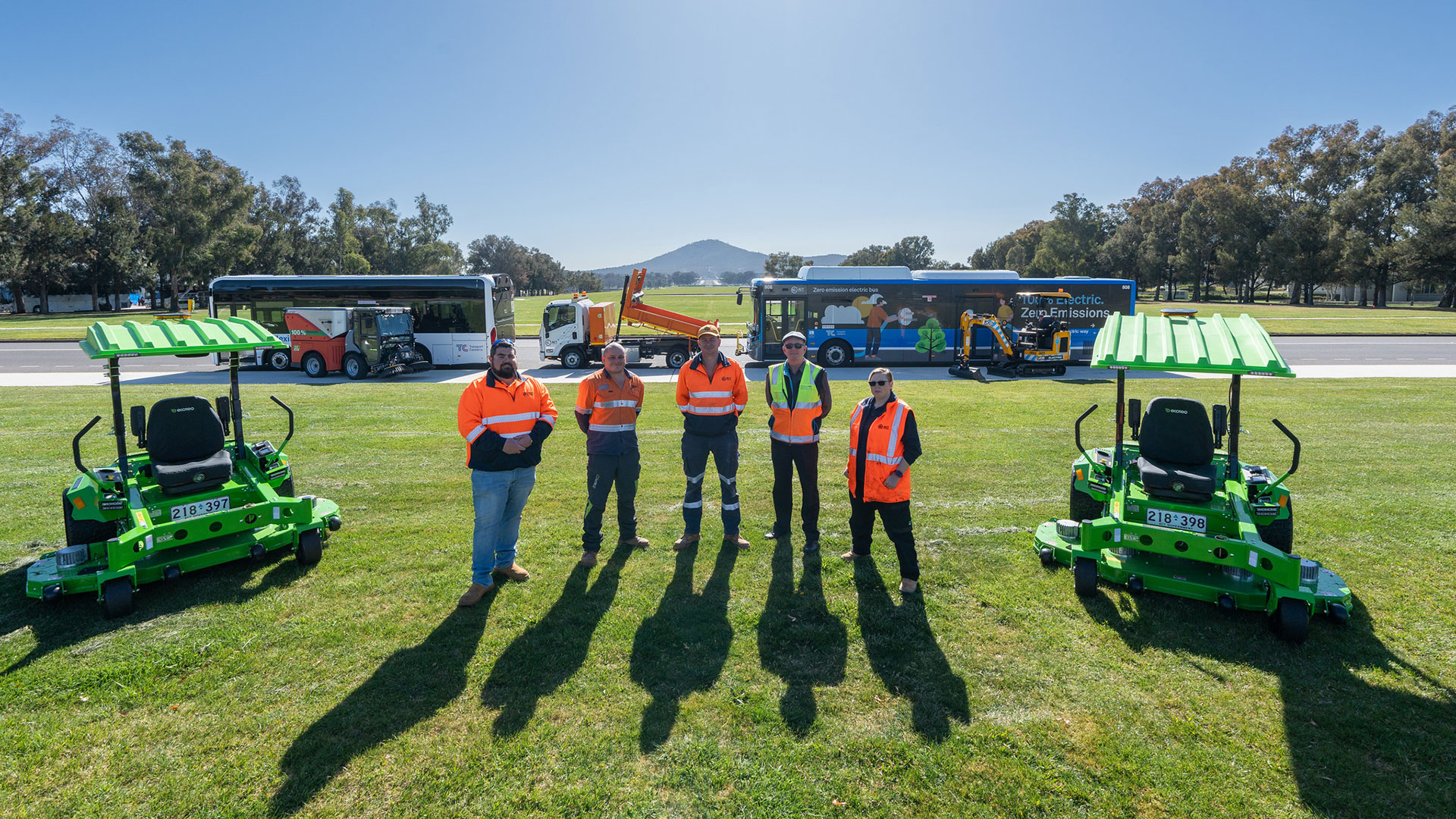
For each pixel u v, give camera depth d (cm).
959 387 1647
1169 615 475
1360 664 413
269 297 2153
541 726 357
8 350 2608
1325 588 462
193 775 323
